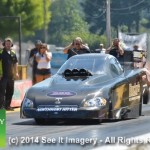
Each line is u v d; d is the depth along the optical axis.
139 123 37.44
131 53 48.28
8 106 49.97
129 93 40.06
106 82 38.50
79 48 51.12
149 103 49.81
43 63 54.84
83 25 84.50
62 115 37.09
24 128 36.62
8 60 49.03
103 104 37.09
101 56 40.78
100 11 183.12
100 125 36.91
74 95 37.28
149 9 194.12
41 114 37.41
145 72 43.31
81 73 39.28
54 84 38.75
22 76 61.84
